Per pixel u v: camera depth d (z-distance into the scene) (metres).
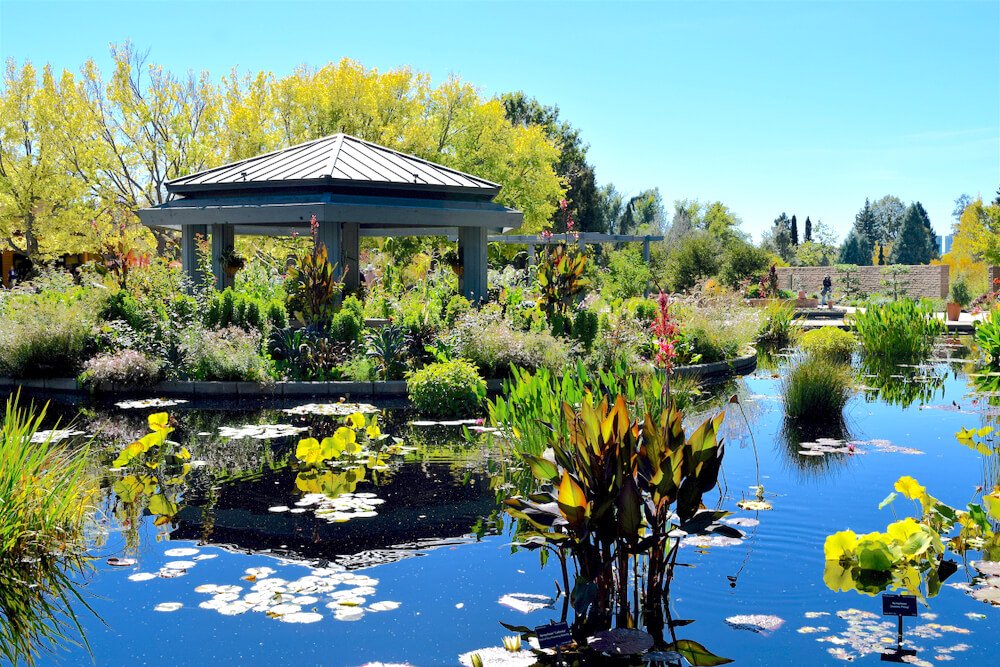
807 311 27.81
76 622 3.67
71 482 5.14
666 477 3.79
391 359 10.71
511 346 10.50
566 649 3.39
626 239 29.81
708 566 4.35
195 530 4.96
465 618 3.70
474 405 9.11
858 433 8.02
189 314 11.36
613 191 63.72
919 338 15.53
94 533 4.90
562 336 11.77
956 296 31.56
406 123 27.86
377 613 3.75
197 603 3.86
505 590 4.03
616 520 3.75
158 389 10.13
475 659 3.29
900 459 6.84
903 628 3.58
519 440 6.98
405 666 3.23
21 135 26.22
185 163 27.12
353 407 9.32
